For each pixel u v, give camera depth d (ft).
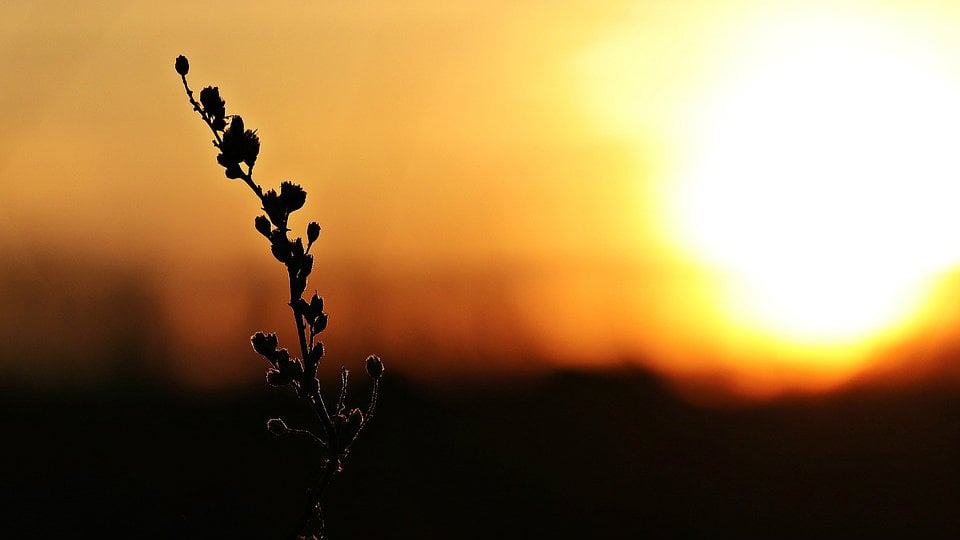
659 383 57.00
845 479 42.32
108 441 36.14
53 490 29.55
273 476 34.12
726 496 40.70
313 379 11.68
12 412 39.47
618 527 38.06
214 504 28.78
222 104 11.93
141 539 18.88
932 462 43.42
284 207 11.93
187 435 36.63
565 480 40.68
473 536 36.55
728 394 55.57
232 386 43.91
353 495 37.63
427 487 38.78
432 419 44.60
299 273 11.87
